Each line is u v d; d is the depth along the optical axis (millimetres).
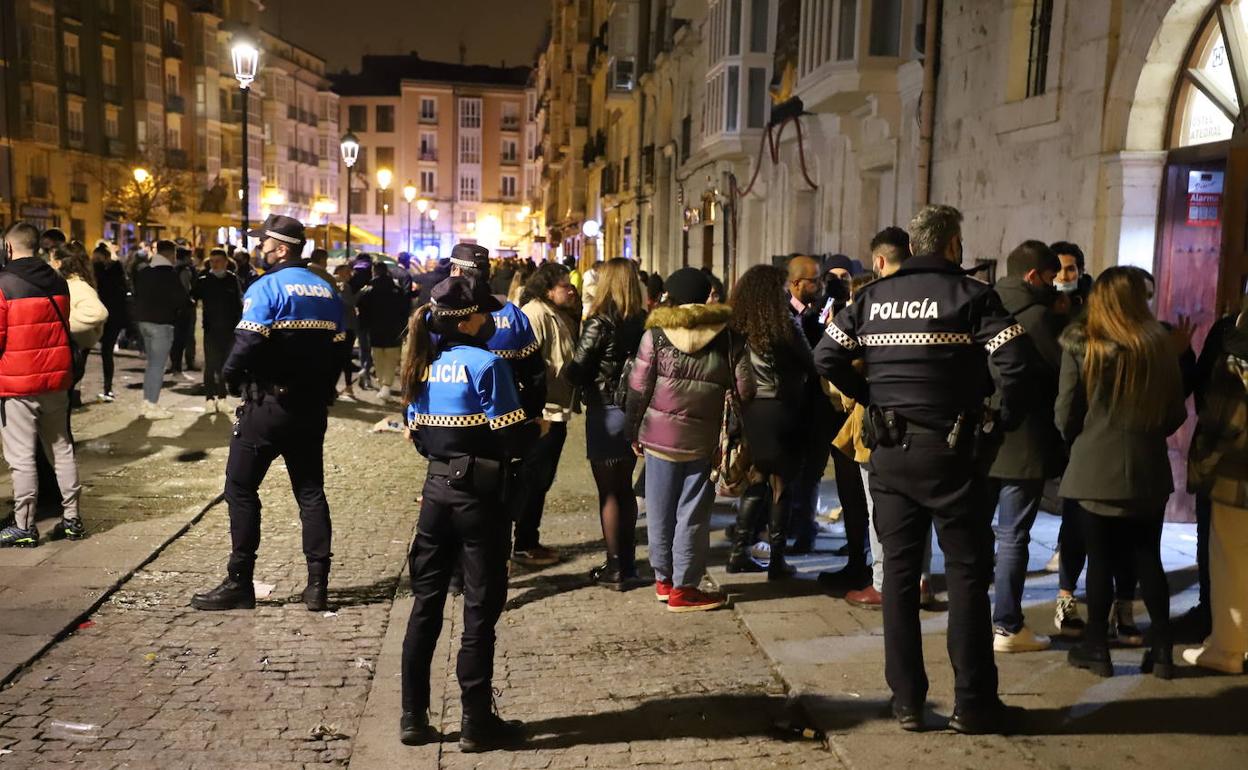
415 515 7586
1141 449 4305
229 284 11625
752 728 4133
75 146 47469
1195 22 6816
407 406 4020
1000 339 3748
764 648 4867
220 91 59719
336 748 3979
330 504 7875
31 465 6270
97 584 5613
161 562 6211
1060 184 8133
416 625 3975
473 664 3920
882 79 11711
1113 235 7391
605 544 6387
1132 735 3898
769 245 18203
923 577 5398
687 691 4492
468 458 3867
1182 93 7090
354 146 23156
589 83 44562
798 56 14578
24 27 43938
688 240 25391
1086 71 7723
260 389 5297
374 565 6332
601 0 40844
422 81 89312
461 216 91812
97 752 3869
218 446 9695
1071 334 4430
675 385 5324
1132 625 4871
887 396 3914
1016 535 4727
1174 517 6957
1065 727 3971
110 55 50031
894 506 3949
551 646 5039
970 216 9805
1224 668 4496
